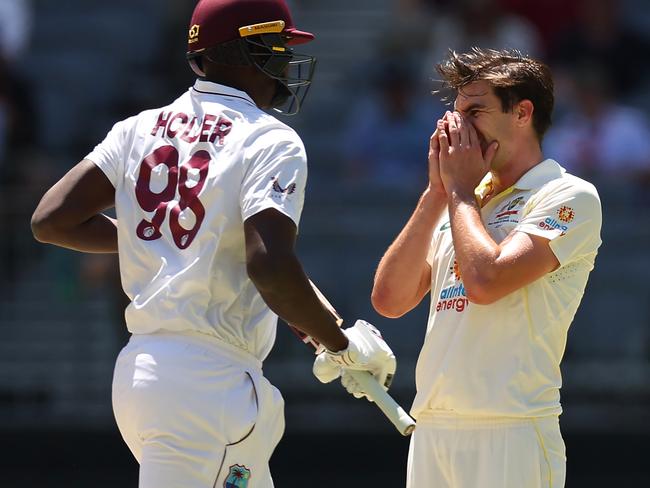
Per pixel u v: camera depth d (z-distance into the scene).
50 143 39.00
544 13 39.19
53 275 30.38
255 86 14.03
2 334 29.95
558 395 13.72
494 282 13.01
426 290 14.75
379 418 27.89
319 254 28.81
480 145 13.75
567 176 13.68
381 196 30.62
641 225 28.52
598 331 28.22
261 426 13.51
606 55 38.44
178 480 13.09
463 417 13.50
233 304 13.38
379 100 35.16
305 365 28.03
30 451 28.12
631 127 34.00
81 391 29.19
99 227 14.36
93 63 41.75
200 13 13.95
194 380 13.11
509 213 13.70
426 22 39.06
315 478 27.80
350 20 42.38
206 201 13.20
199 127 13.59
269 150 13.20
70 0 43.59
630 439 27.58
